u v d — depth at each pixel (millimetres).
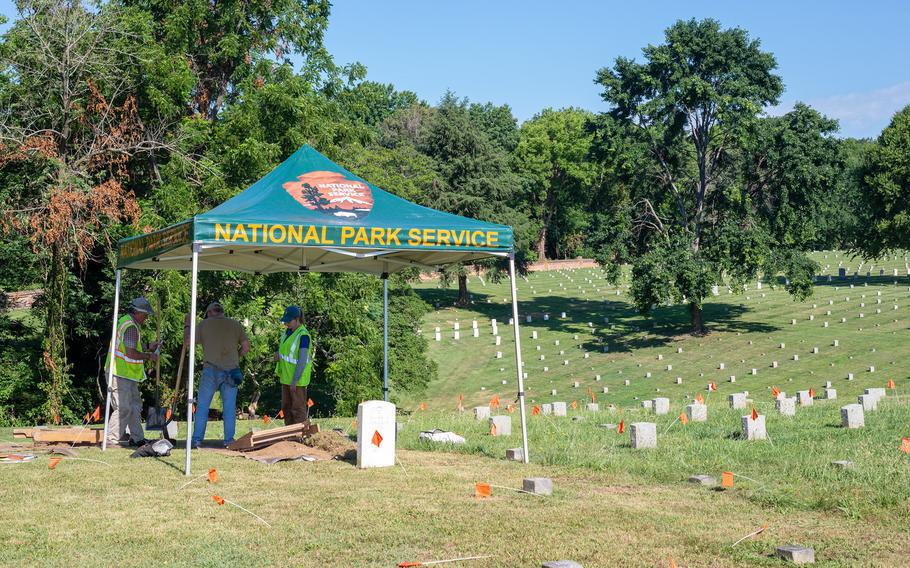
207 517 8023
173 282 27578
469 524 7684
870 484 8961
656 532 7406
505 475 10281
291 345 14242
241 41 33531
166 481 9867
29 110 26531
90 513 8195
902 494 8445
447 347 65875
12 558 6660
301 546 6996
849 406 14141
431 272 96375
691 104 61406
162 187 28562
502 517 7949
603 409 23734
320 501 8703
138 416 13492
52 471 10555
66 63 26188
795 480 9461
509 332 70688
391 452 11039
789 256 60719
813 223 61500
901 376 45656
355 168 35406
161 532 7461
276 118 31391
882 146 77188
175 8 32094
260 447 12617
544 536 7238
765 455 11219
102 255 30688
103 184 25875
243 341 13453
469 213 77938
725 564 6461
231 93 34750
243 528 7605
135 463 11234
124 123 27484
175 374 28969
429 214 12344
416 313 49656
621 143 63438
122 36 28766
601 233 64875
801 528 7512
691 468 10469
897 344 53406
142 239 12836
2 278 30922
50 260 27344
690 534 7301
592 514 8062
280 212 11367
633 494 9102
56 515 8109
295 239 11086
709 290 59281
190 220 10742
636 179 65438
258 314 32031
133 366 13406
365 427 10867
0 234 26625
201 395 13188
